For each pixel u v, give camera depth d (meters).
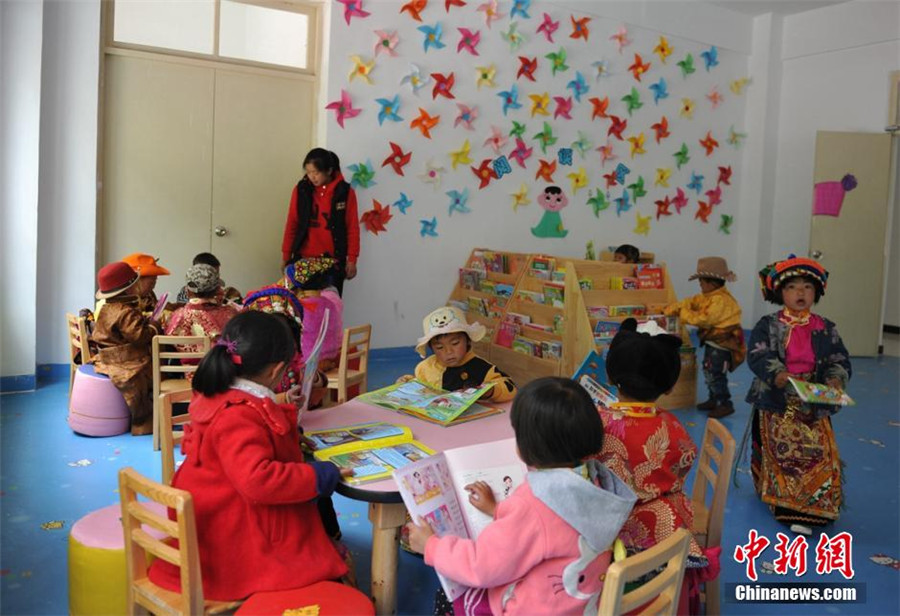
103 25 4.84
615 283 4.71
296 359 2.37
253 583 1.64
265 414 1.69
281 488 1.62
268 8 5.36
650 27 6.75
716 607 2.11
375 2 5.42
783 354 2.89
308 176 5.08
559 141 6.41
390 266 5.75
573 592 1.42
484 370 2.61
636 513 1.79
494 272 5.50
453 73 5.81
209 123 5.24
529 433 1.43
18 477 3.09
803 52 7.18
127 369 3.65
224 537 1.66
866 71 6.73
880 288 6.80
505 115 6.09
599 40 6.49
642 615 1.43
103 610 1.81
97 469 3.21
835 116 6.98
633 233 6.96
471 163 5.99
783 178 7.42
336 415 2.20
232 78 5.28
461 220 6.02
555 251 6.53
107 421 3.65
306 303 3.38
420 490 1.58
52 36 4.50
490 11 5.89
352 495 1.68
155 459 3.36
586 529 1.41
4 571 2.32
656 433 1.81
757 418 3.12
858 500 3.28
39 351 4.65
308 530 1.76
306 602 1.59
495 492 1.63
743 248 7.57
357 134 5.47
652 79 6.85
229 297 4.50
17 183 4.29
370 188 5.57
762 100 7.35
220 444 1.65
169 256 5.23
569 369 4.55
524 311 5.00
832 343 2.88
